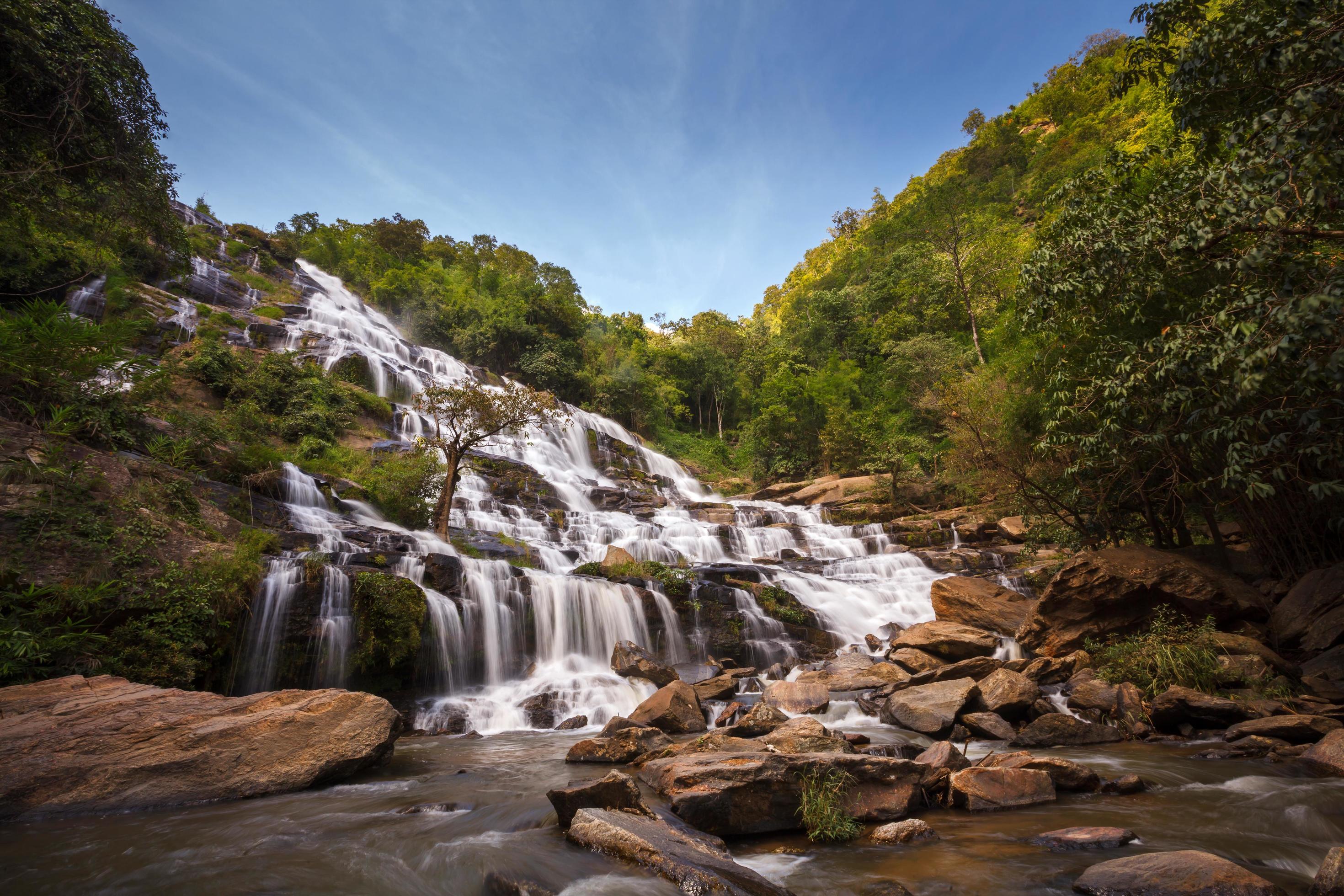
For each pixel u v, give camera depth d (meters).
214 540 10.73
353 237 49.94
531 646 12.52
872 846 5.00
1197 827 5.07
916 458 29.11
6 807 5.45
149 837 5.09
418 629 10.98
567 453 31.91
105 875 4.34
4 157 12.61
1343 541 10.69
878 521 27.31
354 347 28.59
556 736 9.39
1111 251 8.77
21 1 11.38
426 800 6.11
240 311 30.22
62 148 13.11
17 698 6.50
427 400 17.27
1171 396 8.05
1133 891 3.81
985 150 70.38
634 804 5.28
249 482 14.73
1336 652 9.10
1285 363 6.27
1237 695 8.59
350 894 4.07
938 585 14.80
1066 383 11.16
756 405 52.22
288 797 6.26
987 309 38.44
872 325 49.53
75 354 11.45
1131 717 8.53
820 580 17.17
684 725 9.10
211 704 6.85
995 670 10.52
